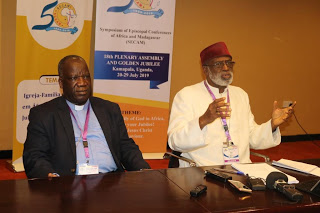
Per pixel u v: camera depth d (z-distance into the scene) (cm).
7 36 521
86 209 161
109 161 263
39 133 251
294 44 688
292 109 295
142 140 546
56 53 478
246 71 666
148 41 526
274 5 665
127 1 510
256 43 664
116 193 181
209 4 626
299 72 700
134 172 217
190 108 302
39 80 472
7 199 170
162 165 525
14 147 473
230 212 164
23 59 460
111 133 269
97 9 500
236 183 194
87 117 267
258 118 687
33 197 173
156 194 182
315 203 176
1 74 523
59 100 263
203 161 296
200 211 163
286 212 171
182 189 191
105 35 509
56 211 158
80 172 235
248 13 652
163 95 545
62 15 475
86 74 259
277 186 191
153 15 522
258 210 167
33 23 459
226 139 300
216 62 298
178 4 607
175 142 282
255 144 310
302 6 683
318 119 723
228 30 644
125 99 530
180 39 616
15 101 463
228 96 313
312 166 237
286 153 625
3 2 514
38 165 239
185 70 627
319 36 703
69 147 251
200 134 270
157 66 536
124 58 520
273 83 686
